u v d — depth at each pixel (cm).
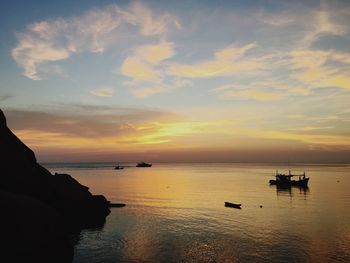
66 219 3800
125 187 9644
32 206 2470
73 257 2736
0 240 2047
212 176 16188
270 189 9094
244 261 2623
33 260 2195
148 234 3544
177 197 7088
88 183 11200
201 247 3025
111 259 2689
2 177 3102
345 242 3175
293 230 3706
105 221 4272
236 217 4575
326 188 9381
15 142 3641
